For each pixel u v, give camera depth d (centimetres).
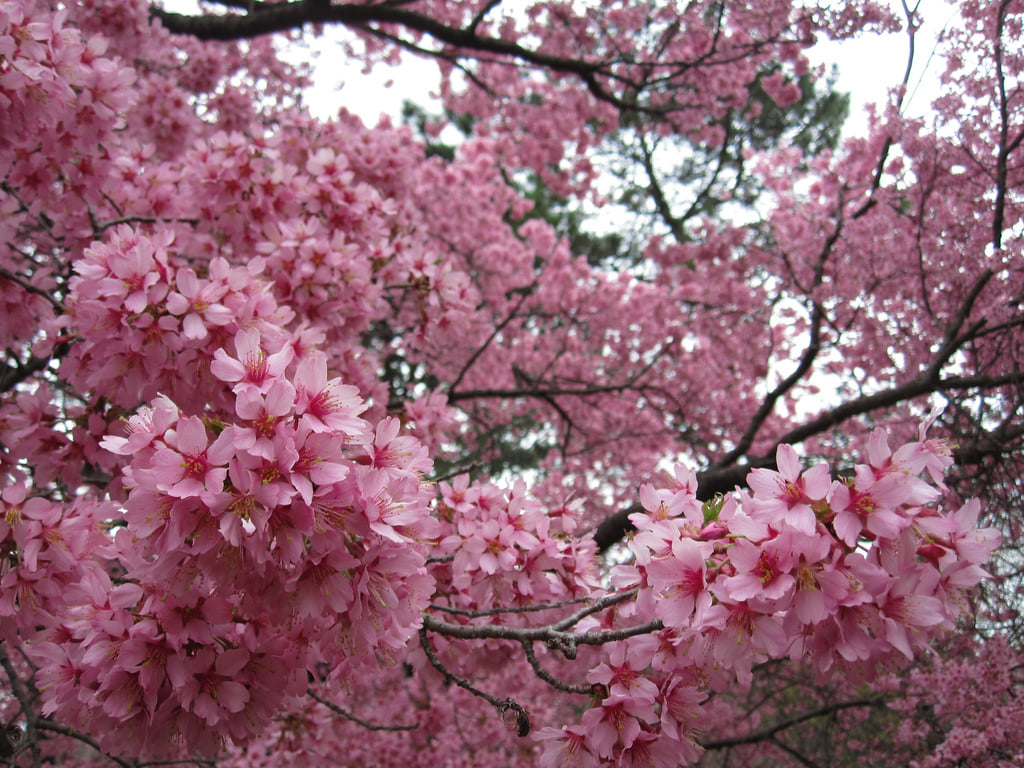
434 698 515
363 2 545
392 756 510
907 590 138
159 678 162
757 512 140
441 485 260
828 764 618
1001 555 378
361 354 352
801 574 137
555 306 930
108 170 312
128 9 412
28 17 235
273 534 147
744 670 145
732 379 807
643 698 175
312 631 171
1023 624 398
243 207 350
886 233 515
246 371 162
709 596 149
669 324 838
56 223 322
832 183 636
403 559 160
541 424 1091
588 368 886
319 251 331
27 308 295
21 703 267
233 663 168
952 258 467
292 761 378
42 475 247
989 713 415
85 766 596
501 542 242
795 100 670
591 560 260
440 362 896
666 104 767
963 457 412
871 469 141
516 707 193
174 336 216
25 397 245
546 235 983
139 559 164
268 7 523
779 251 655
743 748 750
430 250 410
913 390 439
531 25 687
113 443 150
